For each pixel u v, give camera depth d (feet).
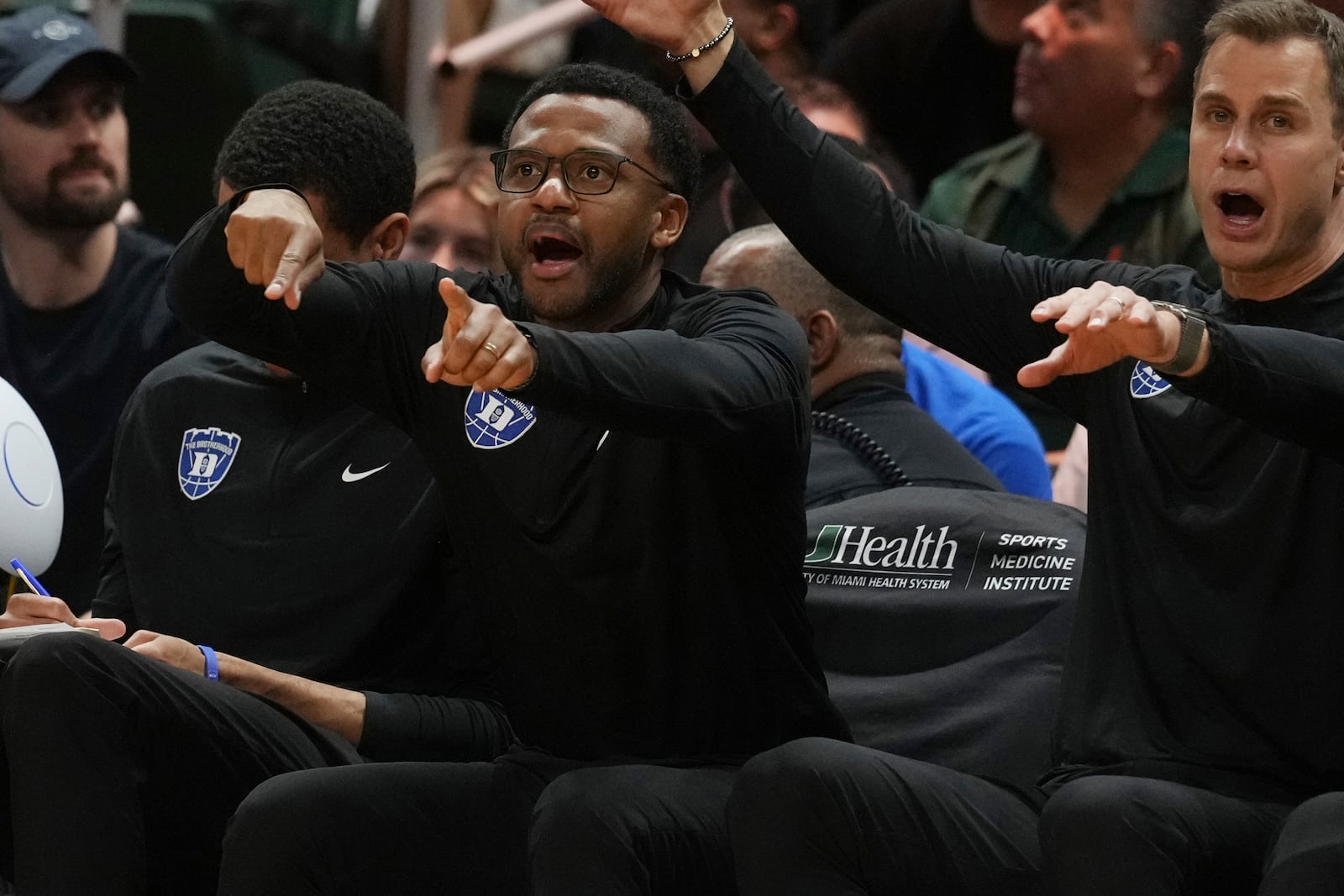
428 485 36.29
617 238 32.17
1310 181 30.89
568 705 31.65
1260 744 30.09
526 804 31.32
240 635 36.50
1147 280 33.19
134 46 61.52
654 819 28.81
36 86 49.11
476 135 63.93
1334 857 26.32
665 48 33.30
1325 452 28.45
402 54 62.90
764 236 44.52
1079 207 52.54
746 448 29.66
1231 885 28.32
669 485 31.01
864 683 36.86
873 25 61.57
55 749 29.66
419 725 34.94
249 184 37.96
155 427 38.34
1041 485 47.88
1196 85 32.09
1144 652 30.89
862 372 43.57
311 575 36.27
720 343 29.96
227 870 30.25
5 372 49.65
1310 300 31.55
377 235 38.96
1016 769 35.14
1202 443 30.94
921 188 61.77
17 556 36.06
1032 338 33.04
